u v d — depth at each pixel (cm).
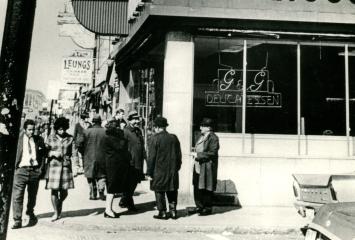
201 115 1165
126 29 1644
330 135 1194
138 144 1046
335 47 1207
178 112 1140
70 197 1221
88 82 2103
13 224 849
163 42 1268
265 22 1155
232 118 1170
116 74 1912
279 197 1151
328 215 432
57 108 2547
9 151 349
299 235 862
